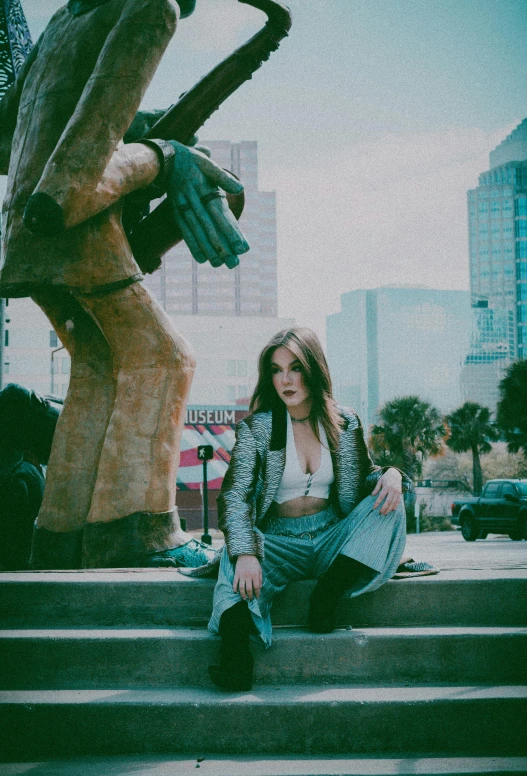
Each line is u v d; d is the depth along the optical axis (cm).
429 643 286
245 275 12050
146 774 238
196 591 312
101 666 285
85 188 368
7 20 619
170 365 427
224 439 4166
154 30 384
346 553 288
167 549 417
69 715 261
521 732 262
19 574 335
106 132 373
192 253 440
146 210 464
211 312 11931
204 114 451
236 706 260
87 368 445
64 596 313
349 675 284
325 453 298
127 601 312
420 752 260
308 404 298
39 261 405
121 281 409
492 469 6869
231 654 269
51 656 286
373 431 4556
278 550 296
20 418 484
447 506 6319
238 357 7050
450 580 309
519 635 287
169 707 260
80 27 424
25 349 7069
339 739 260
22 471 479
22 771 242
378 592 307
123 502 414
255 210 12581
